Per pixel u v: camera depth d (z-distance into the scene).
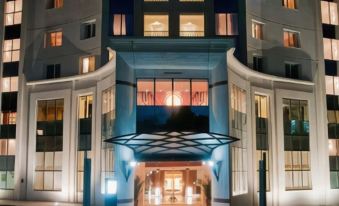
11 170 47.59
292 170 43.69
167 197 46.56
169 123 35.31
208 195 38.47
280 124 43.16
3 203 42.53
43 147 45.22
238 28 40.50
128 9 38.53
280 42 44.66
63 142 43.81
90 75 41.94
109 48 34.47
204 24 38.38
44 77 46.56
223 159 34.84
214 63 35.03
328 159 45.88
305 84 45.72
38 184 44.94
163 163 35.66
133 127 35.12
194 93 35.78
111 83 37.97
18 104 47.78
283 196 42.31
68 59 45.03
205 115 35.50
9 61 49.91
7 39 50.41
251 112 40.66
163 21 38.22
